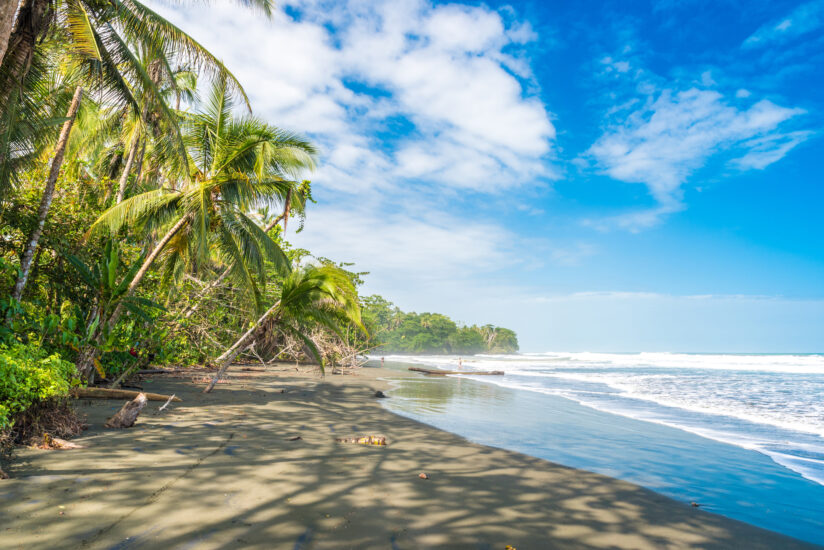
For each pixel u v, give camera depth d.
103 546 2.94
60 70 10.23
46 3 7.79
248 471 4.88
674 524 4.30
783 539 4.07
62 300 11.88
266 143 13.27
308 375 21.66
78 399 8.70
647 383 23.77
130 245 13.21
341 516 3.81
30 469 4.37
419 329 142.62
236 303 20.61
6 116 7.52
